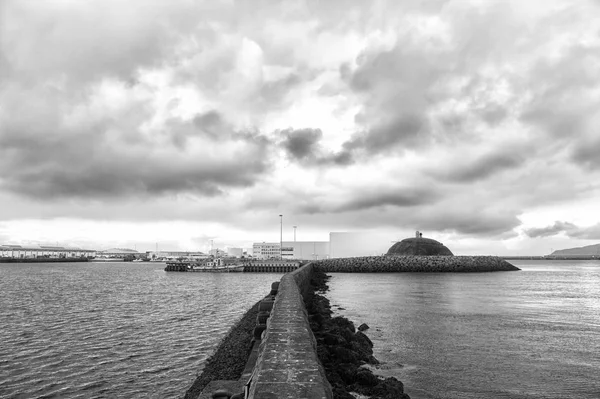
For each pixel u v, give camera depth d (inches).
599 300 1423.5
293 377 223.5
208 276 3890.3
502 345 691.4
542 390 476.1
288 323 394.0
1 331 1049.5
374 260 3836.1
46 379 660.1
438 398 448.5
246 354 676.1
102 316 1296.8
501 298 1460.4
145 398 573.9
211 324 1131.3
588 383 499.8
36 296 1971.0
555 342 717.9
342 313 1051.3
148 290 2310.5
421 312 1072.2
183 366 713.0
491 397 452.8
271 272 4483.3
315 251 5565.9
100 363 741.9
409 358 605.9
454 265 3833.7
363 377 454.6
